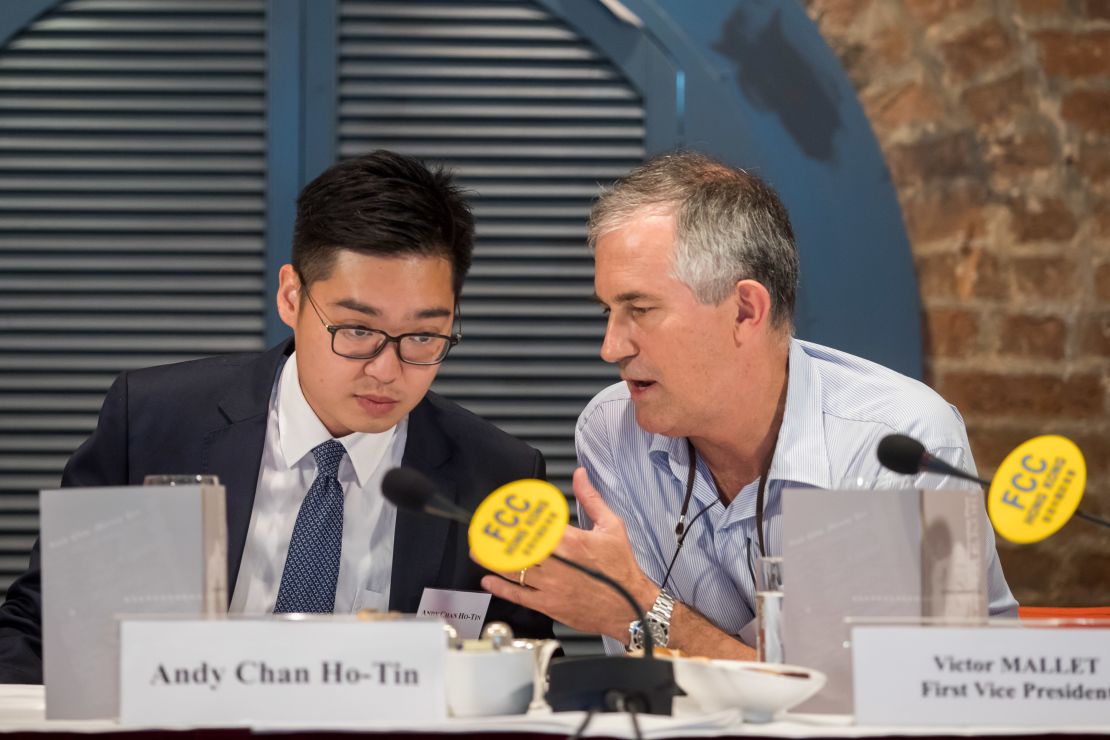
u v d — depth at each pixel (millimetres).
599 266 4652
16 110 7477
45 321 7422
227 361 5348
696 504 5055
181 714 2934
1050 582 7539
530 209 7625
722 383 4645
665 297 4520
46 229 7418
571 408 7578
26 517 7391
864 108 7684
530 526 3189
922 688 2943
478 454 5180
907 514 3254
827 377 5062
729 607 5059
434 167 7555
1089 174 7676
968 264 7613
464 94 7555
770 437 4961
